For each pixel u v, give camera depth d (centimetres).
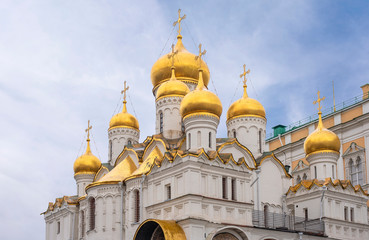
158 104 6316
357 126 7388
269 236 5216
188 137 5394
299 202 6028
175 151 5309
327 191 5850
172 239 4575
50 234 7162
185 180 4912
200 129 5344
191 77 6606
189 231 4691
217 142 5956
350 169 7356
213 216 4934
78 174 7025
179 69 6575
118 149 6831
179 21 7044
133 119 6981
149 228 4981
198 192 4897
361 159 7200
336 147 6194
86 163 7025
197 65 6638
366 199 6253
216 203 4984
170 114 6191
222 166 5147
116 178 5756
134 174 5550
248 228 5044
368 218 6456
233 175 5212
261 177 5991
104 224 5625
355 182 7244
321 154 6156
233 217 5059
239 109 6397
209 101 5378
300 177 8200
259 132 6381
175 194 5012
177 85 6259
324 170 6141
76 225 6700
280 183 6150
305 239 5459
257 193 5800
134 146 6262
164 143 5759
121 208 5600
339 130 7619
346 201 6044
